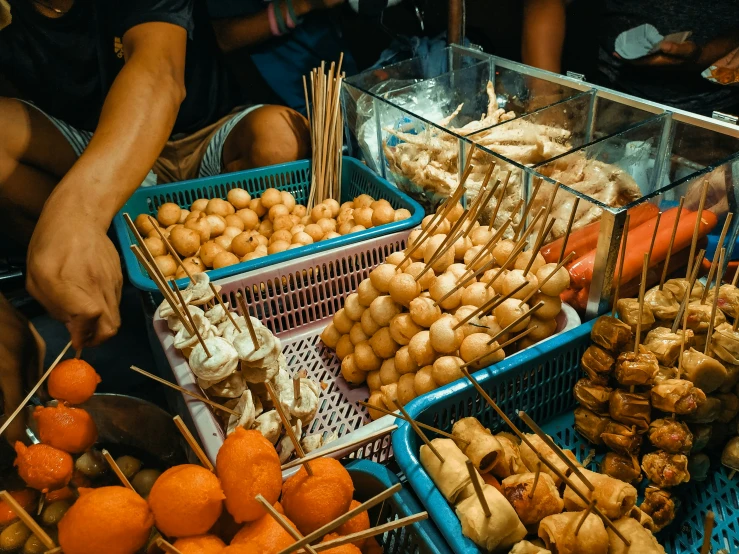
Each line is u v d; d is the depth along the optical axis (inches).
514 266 50.4
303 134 86.7
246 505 30.2
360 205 74.2
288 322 63.1
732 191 52.3
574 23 92.8
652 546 32.2
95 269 48.7
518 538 32.5
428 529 34.1
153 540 32.8
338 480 33.1
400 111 70.4
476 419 40.4
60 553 29.8
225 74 96.9
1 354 47.1
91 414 44.4
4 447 42.0
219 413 44.3
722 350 41.4
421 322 48.4
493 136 66.2
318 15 93.4
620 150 60.5
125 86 60.6
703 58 81.4
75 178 52.2
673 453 38.2
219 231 74.6
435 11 100.3
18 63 85.4
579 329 45.2
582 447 45.4
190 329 42.1
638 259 48.0
